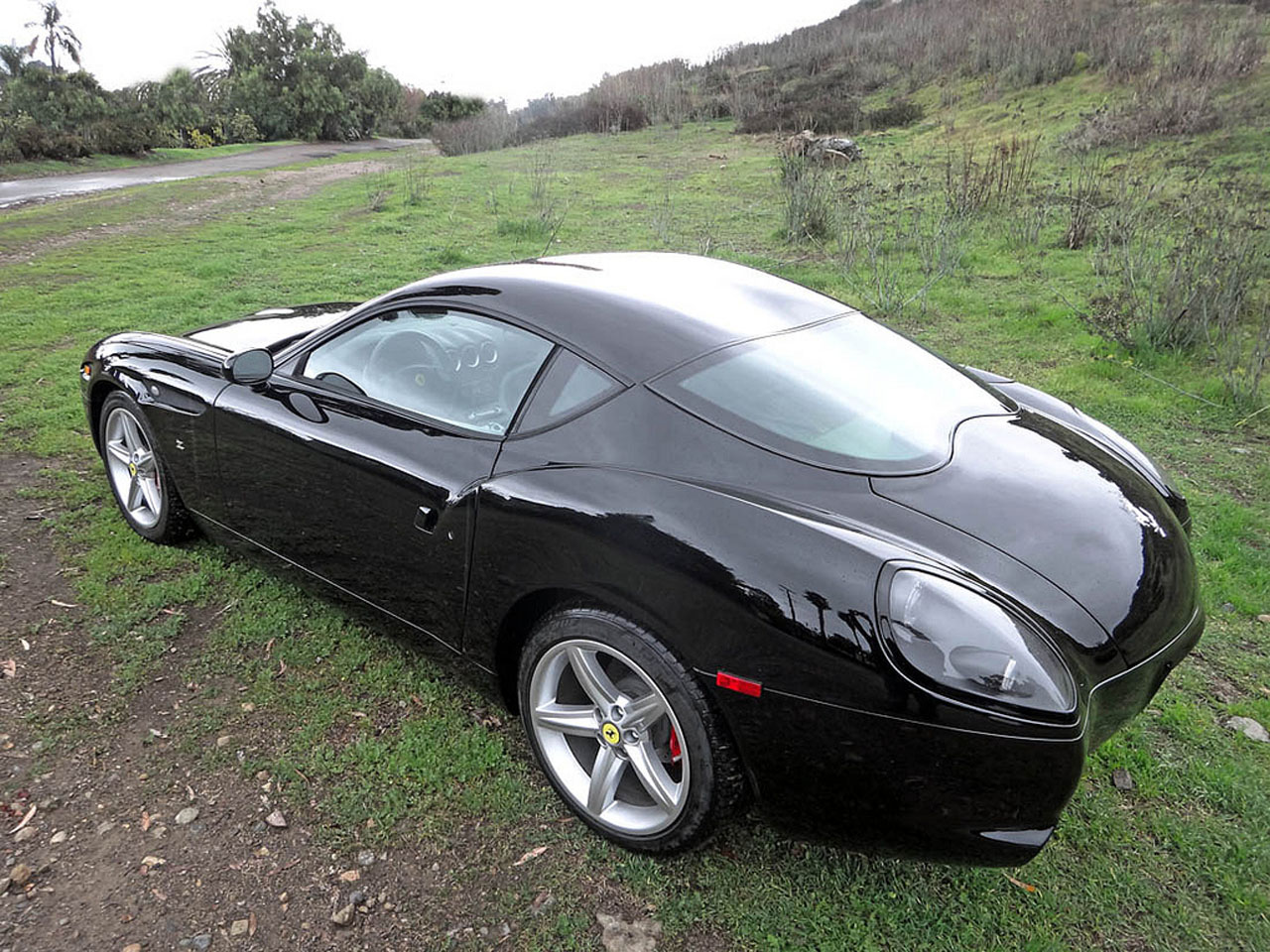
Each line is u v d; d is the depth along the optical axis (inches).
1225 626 139.0
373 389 115.7
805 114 1055.0
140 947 82.8
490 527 96.4
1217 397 240.7
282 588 142.3
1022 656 72.1
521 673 99.7
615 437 92.0
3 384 239.9
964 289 370.9
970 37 1147.3
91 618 133.0
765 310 111.0
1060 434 107.2
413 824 98.0
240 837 95.5
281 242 507.8
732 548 80.2
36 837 94.4
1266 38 735.1
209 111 2263.8
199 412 133.3
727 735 84.0
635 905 88.8
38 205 745.0
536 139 1386.6
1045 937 85.7
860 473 86.5
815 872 92.7
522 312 104.2
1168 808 101.9
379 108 2539.4
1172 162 528.1
